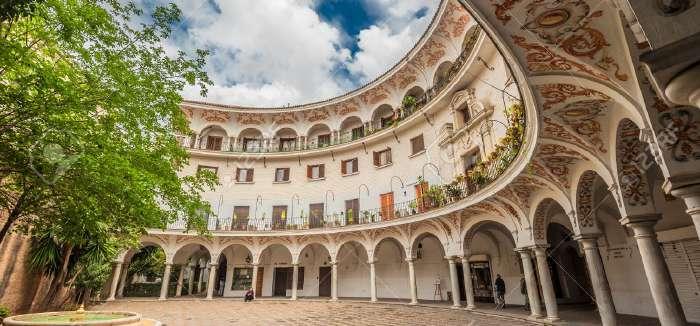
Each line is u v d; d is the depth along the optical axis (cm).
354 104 2609
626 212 668
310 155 2611
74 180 679
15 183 773
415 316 1376
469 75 1708
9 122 590
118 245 1655
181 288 2506
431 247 2105
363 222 2123
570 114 642
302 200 2527
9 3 382
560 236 1634
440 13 1845
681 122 422
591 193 893
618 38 426
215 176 995
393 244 2277
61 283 1338
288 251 2569
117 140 731
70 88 591
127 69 686
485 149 1549
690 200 419
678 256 1028
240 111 2736
